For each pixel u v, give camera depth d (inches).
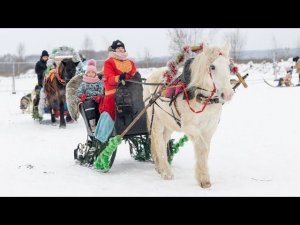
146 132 283.9
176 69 250.8
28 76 1373.0
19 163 313.3
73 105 321.1
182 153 331.6
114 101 280.1
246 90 828.6
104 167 278.2
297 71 944.3
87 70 311.4
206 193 228.5
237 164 290.0
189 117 237.3
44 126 503.5
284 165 283.0
